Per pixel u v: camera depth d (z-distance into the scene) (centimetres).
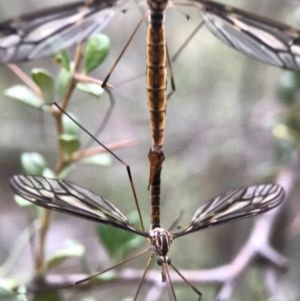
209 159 30
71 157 15
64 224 34
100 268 16
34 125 33
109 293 28
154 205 13
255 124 28
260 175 22
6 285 14
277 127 21
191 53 31
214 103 31
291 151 21
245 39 13
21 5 32
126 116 33
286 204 20
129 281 16
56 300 16
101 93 14
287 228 22
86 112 33
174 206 29
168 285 12
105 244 16
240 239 27
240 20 13
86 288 16
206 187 29
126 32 32
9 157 34
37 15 12
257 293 22
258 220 18
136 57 33
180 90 31
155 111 13
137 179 32
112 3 12
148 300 16
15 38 11
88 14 12
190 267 28
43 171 16
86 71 15
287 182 20
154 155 13
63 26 12
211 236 28
